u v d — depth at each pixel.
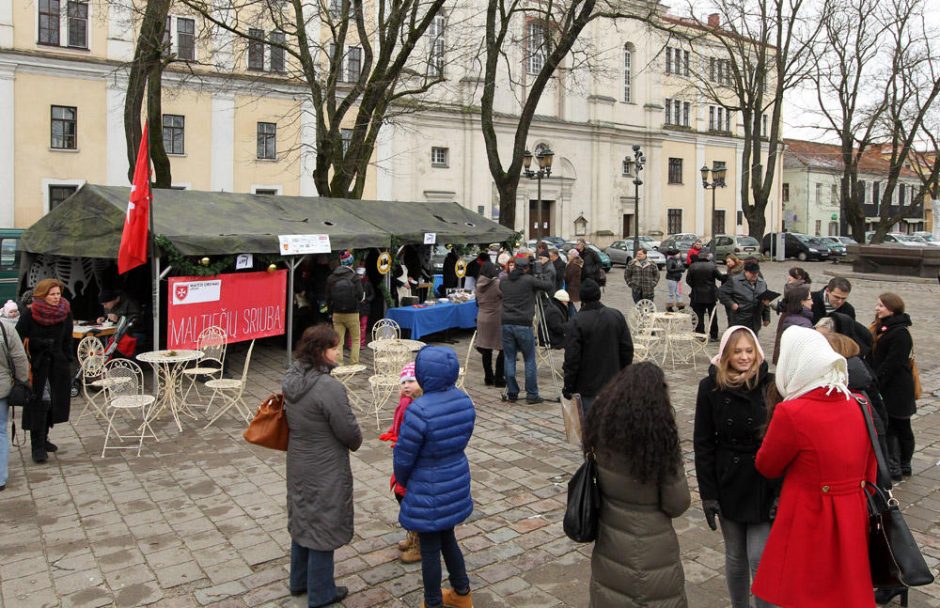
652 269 16.89
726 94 49.00
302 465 4.27
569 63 39.53
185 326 9.77
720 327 16.27
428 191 35.97
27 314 6.83
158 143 14.91
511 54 37.06
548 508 5.98
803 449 3.17
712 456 3.77
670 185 46.44
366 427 8.30
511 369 9.39
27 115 26.55
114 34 27.66
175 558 5.06
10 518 5.71
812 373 3.17
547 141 39.97
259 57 30.05
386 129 33.97
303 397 4.20
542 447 7.59
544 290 9.30
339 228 12.51
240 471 6.83
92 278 12.07
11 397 6.25
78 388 9.86
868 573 3.15
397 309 13.21
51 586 4.64
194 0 16.09
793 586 3.19
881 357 6.37
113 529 5.53
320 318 13.37
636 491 3.13
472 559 5.07
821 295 7.96
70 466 6.95
